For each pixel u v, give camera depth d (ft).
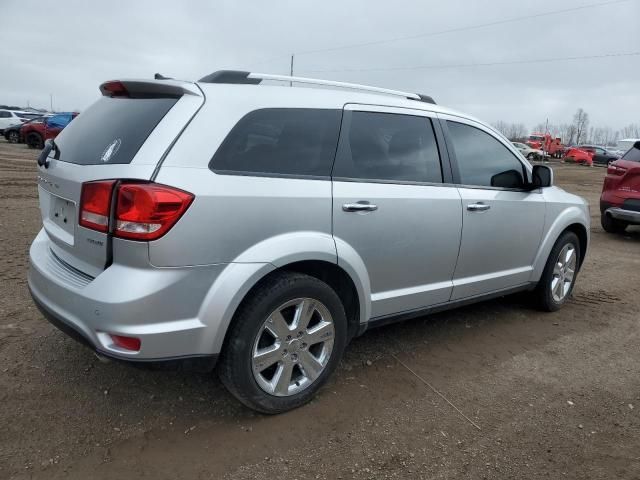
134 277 8.29
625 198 29.50
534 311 16.78
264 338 9.77
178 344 8.57
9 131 91.97
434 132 12.63
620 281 20.85
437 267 12.48
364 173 11.00
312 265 10.25
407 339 14.02
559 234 16.06
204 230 8.56
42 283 9.66
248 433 9.57
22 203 30.45
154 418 9.86
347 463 8.94
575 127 324.60
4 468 8.32
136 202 8.15
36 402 10.07
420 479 8.66
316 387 10.49
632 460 9.41
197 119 8.93
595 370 12.87
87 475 8.32
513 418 10.56
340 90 11.27
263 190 9.27
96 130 9.88
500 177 14.15
